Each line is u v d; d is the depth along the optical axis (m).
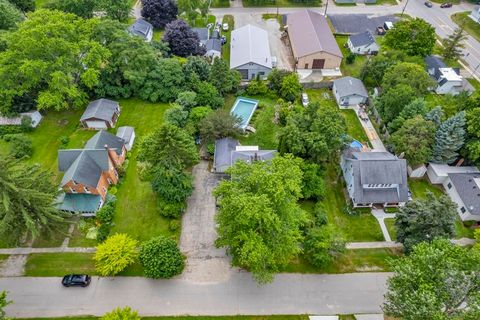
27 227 34.91
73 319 34.69
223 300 36.38
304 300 36.53
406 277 28.69
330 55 70.00
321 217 42.88
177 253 37.53
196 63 63.16
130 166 49.97
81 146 52.62
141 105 61.03
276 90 64.56
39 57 52.72
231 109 60.84
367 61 66.88
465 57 75.88
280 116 57.75
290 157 37.53
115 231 41.88
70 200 42.25
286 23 83.50
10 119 55.31
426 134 48.25
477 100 50.81
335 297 36.84
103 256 36.09
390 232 43.34
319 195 45.25
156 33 82.69
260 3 95.00
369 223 44.28
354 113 61.97
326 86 67.75
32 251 39.94
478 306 25.73
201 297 36.56
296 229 35.16
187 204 45.34
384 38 73.50
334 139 45.28
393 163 44.91
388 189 45.50
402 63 59.78
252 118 59.31
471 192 44.91
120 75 61.31
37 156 51.19
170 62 61.75
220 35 81.00
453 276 27.69
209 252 40.41
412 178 50.78
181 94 57.22
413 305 26.83
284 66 73.38
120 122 57.31
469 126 47.19
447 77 65.38
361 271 39.16
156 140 41.59
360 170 44.62
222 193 35.72
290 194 35.75
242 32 76.56
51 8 72.06
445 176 48.28
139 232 41.91
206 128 50.75
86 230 41.66
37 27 52.25
